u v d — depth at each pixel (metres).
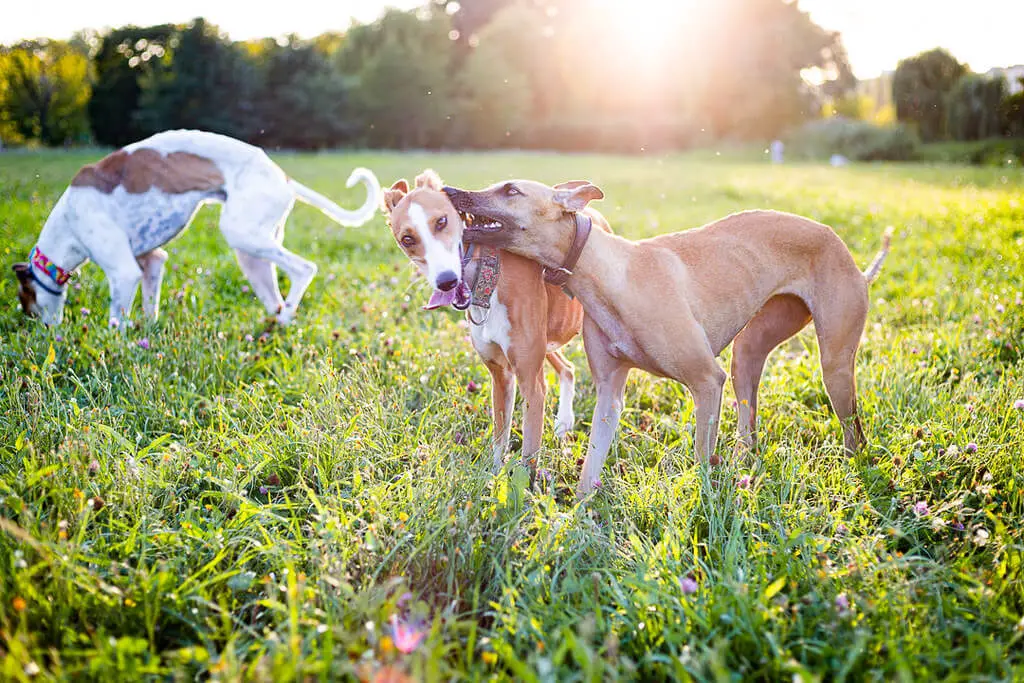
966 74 39.09
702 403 3.89
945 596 2.93
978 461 3.81
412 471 3.67
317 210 14.59
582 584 2.88
